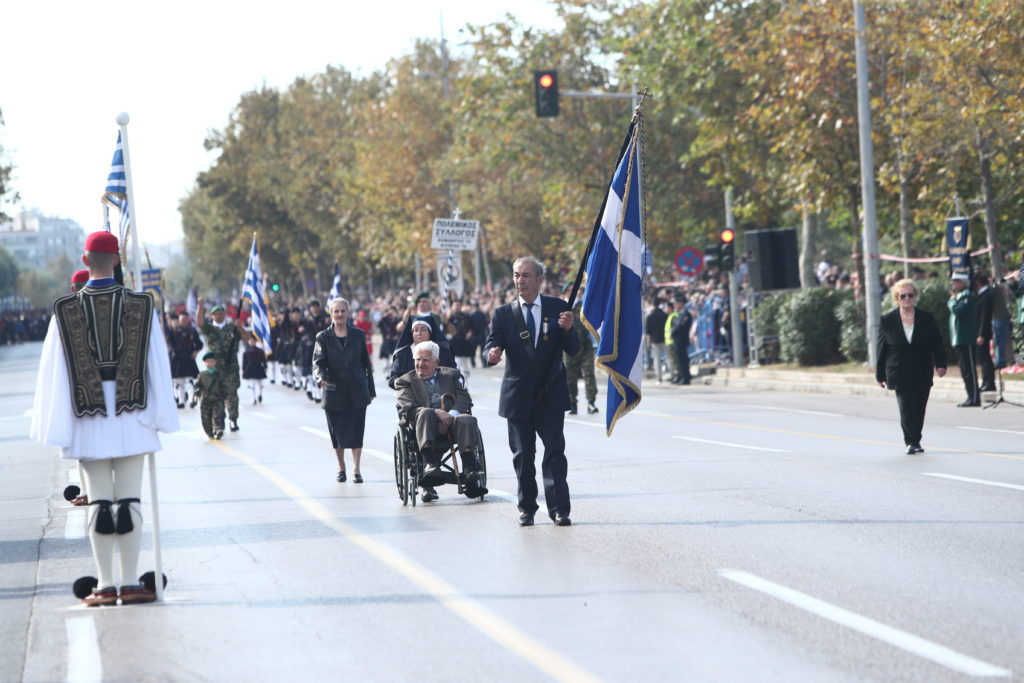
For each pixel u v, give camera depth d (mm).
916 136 70375
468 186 153250
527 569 23828
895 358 40062
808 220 105750
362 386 39031
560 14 127375
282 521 31297
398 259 182500
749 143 98062
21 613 22203
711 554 24500
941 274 86875
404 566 24625
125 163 35719
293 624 20234
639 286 29828
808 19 78812
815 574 22422
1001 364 60219
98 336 20906
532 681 16500
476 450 33312
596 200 129250
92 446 21062
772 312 87938
